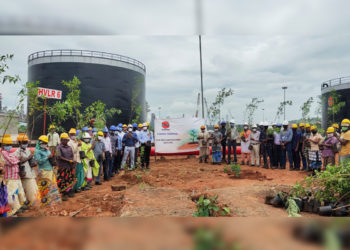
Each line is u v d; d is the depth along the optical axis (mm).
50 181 5926
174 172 10969
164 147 15883
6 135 4895
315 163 9570
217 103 19469
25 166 5344
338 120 22156
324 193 4621
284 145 11594
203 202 3969
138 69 33688
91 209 5129
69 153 6727
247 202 4973
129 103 32281
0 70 1938
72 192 6848
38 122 16250
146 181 8820
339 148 9258
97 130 9852
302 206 4633
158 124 15977
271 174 10328
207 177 9656
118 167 11242
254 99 19109
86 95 29125
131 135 11453
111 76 30531
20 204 5078
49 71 28469
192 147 15992
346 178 4508
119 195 6195
